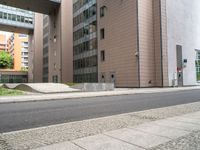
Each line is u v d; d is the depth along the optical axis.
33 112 11.25
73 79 54.91
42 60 74.69
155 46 37.06
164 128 7.02
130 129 6.93
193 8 45.00
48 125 8.09
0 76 87.44
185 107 11.68
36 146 5.30
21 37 122.75
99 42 44.06
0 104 15.50
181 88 32.75
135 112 10.35
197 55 45.59
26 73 94.62
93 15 46.50
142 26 35.69
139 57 34.75
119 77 38.50
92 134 6.37
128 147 5.13
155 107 12.48
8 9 72.56
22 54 122.50
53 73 59.25
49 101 17.23
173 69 37.84
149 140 5.70
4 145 5.42
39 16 76.12
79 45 52.34
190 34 43.38
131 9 36.31
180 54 39.94
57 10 57.22
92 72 46.47
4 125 8.12
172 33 38.41
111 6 40.81
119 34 38.72
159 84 36.12
